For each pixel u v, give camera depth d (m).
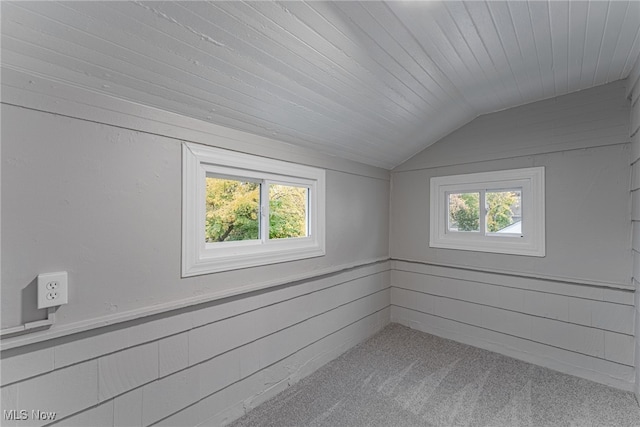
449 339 2.87
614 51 1.69
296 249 2.20
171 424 1.49
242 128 1.80
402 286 3.21
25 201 1.08
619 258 2.05
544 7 1.33
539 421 1.73
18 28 0.93
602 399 1.92
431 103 2.23
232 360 1.76
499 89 2.17
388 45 1.53
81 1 0.92
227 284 1.76
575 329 2.22
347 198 2.71
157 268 1.45
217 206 1.79
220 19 1.13
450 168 2.87
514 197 2.57
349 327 2.70
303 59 1.45
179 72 1.29
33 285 1.10
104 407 1.27
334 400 1.93
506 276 2.55
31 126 1.09
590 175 2.16
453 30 1.47
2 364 1.04
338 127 2.15
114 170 1.30
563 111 2.27
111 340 1.29
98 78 1.19
